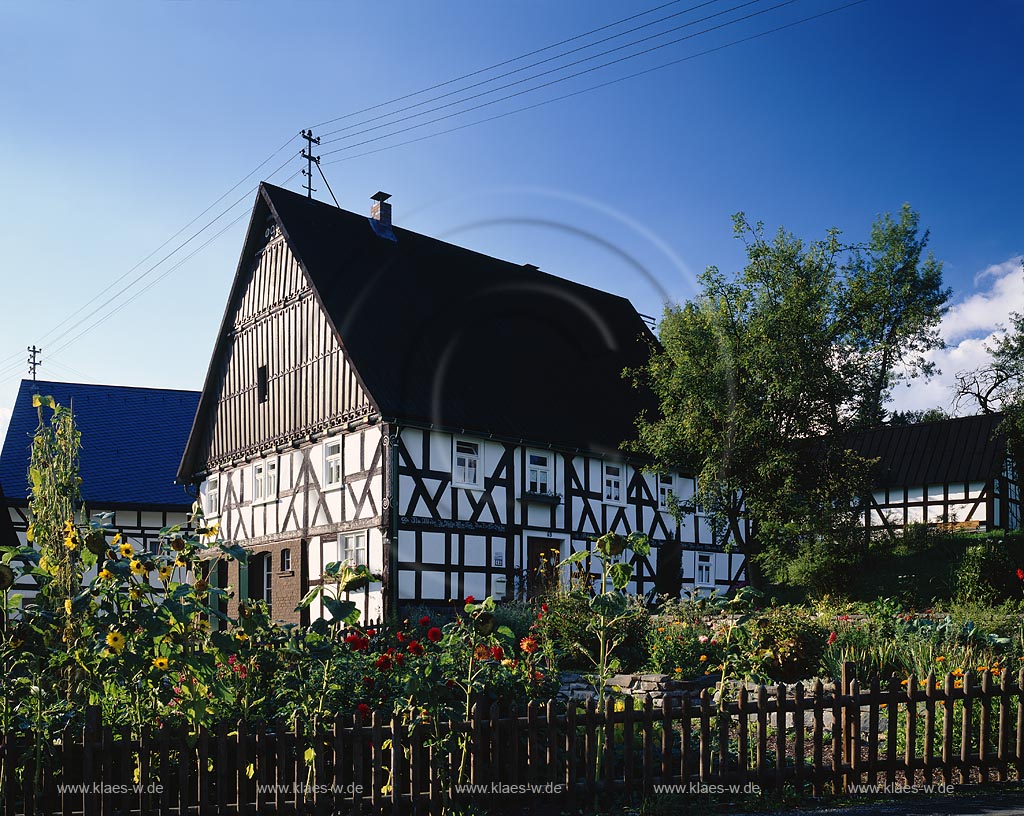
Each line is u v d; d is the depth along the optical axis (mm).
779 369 19344
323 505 18359
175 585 5609
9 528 23016
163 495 26031
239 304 21594
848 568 19984
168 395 29328
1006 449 27156
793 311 19406
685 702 6051
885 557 23141
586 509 19906
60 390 28094
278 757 5246
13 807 5062
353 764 5434
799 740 6273
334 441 18328
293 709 5621
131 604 5586
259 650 5711
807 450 20516
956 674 8477
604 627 7086
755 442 19531
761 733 6203
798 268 19984
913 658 9484
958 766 6559
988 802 6078
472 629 6332
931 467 28062
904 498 28359
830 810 5906
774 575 20938
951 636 10070
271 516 19875
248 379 21047
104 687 5570
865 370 20938
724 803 5996
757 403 19641
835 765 6316
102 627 5414
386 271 20391
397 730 5441
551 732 5711
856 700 6379
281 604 19203
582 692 9734
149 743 5070
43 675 5488
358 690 5926
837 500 20359
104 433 27297
